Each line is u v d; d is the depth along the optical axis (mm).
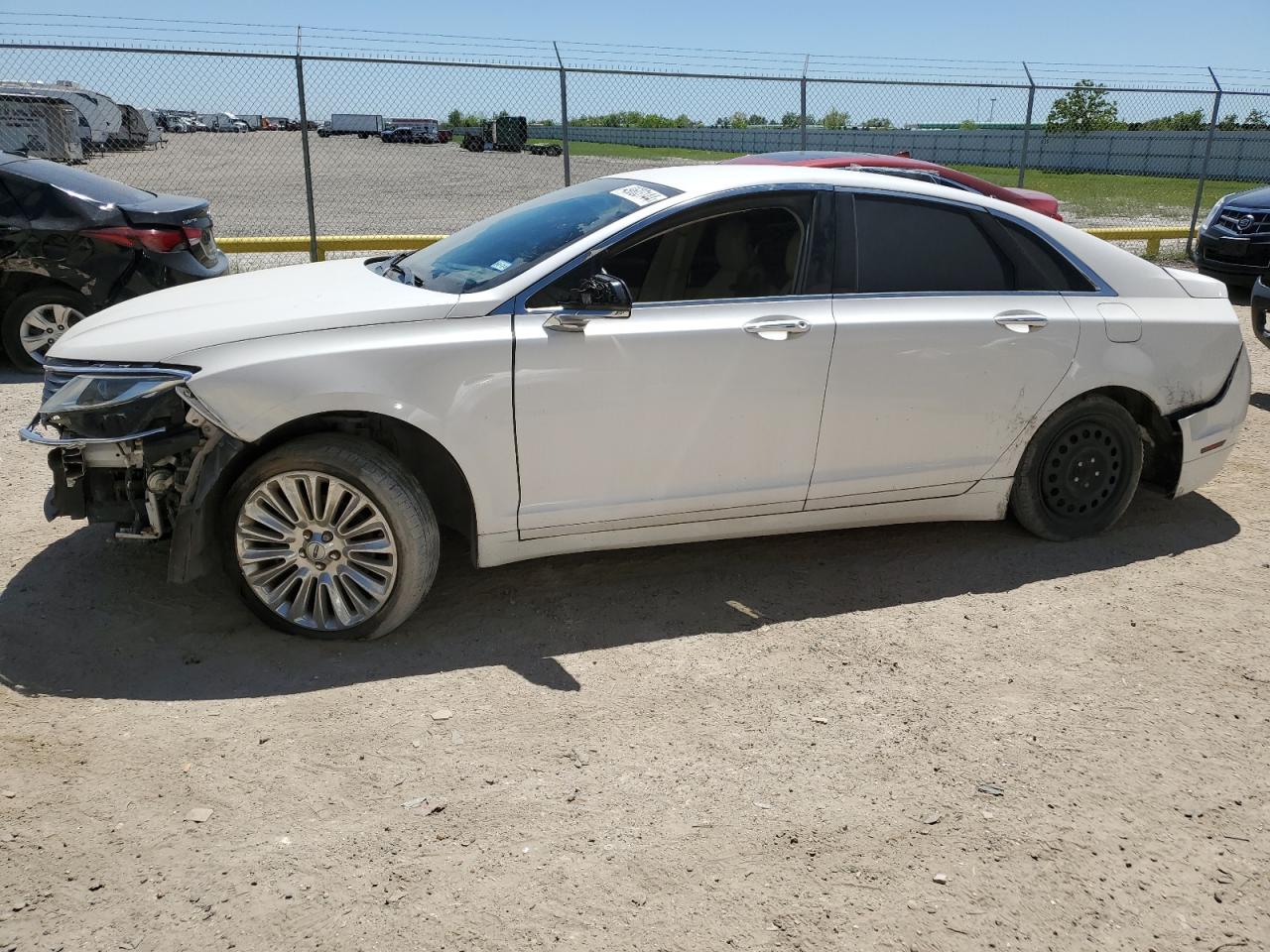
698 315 3637
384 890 2359
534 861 2471
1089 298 4270
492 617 3734
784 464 3846
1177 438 4488
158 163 11094
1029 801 2760
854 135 13383
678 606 3871
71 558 4031
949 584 4117
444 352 3334
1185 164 26688
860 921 2307
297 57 10055
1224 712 3229
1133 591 4086
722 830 2605
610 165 11531
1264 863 2551
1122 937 2297
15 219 6645
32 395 6473
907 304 3926
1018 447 4227
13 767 2752
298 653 3428
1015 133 26422
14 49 9328
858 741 3025
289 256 12203
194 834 2527
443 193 19516
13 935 2180
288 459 3293
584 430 3529
